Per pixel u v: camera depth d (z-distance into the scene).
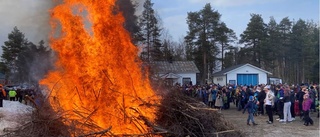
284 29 51.38
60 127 5.43
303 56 49.56
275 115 16.33
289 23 51.28
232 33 50.38
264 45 48.09
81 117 5.89
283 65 55.47
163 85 7.55
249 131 10.66
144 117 5.93
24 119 6.17
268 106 13.39
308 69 48.72
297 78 52.44
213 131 6.68
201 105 7.16
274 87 17.62
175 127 6.14
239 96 18.97
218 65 56.00
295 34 50.62
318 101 16.45
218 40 44.53
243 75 38.16
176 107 6.59
